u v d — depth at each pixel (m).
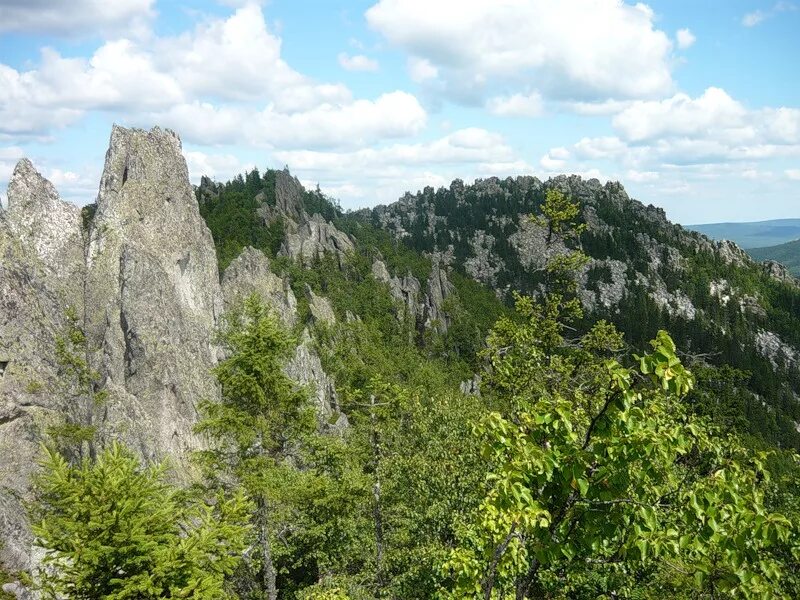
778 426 149.88
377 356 117.75
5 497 31.69
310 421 23.20
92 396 53.94
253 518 23.11
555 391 19.25
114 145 75.94
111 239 68.25
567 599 12.57
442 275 195.75
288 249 168.12
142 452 46.28
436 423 26.84
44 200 67.62
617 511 6.68
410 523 24.20
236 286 102.88
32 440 44.81
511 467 6.71
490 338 22.59
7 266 52.12
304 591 25.00
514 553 7.70
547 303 22.84
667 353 5.96
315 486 23.11
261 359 21.23
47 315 55.62
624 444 6.16
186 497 15.24
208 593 10.59
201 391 61.88
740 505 6.13
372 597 23.34
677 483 7.28
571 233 22.81
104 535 10.37
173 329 62.31
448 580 19.78
